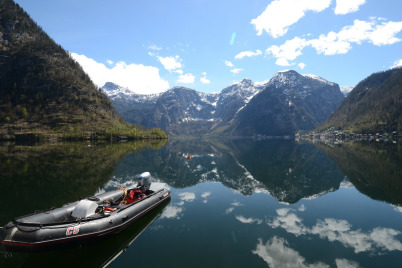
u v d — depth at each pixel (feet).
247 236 39.01
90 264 30.22
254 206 56.59
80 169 96.32
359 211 52.60
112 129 469.98
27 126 411.95
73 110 524.11
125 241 36.47
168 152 214.69
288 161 148.87
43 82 568.41
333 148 248.73
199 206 55.83
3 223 40.93
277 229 42.24
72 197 57.21
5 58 593.01
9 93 508.53
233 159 165.78
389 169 103.76
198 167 124.98
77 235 32.65
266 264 30.35
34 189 64.08
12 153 157.79
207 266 29.55
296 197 65.16
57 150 186.39
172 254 32.60
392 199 61.21
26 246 29.84
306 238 38.55
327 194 67.77
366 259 32.01
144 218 46.52
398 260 31.65
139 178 55.88
